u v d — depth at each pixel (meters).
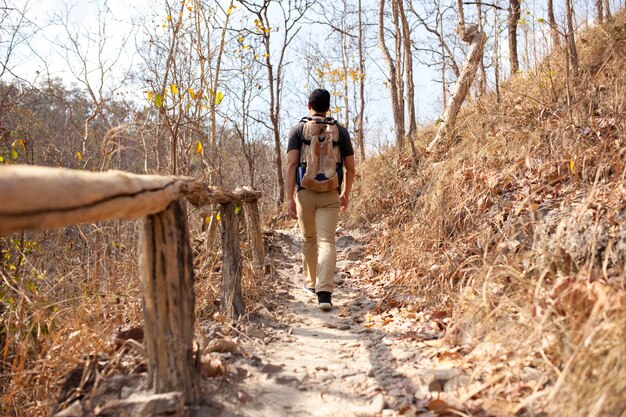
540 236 3.58
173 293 2.20
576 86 5.91
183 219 2.30
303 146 4.33
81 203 1.40
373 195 7.91
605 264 2.83
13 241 4.43
